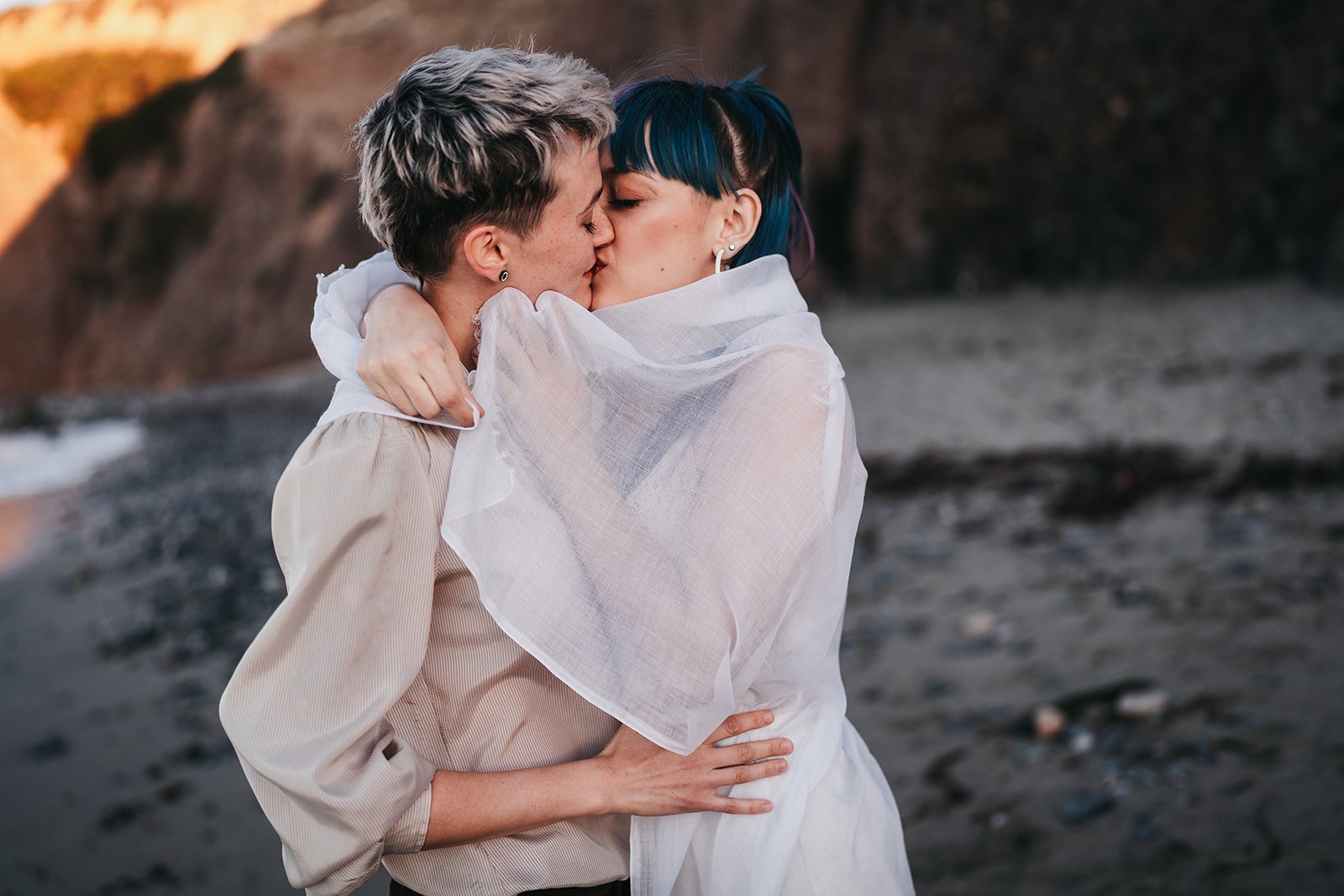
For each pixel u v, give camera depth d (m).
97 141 30.44
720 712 1.35
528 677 1.37
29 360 29.14
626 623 1.32
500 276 1.37
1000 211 15.59
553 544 1.31
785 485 1.39
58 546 9.98
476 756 1.36
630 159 1.56
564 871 1.37
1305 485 5.39
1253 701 3.42
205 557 8.39
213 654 5.98
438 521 1.30
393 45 28.17
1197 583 4.42
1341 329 8.83
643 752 1.37
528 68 1.33
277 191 27.92
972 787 3.30
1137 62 14.34
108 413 23.41
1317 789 2.92
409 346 1.29
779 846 1.39
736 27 19.64
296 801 1.21
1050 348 10.55
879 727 3.76
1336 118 12.43
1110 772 3.21
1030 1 15.56
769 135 1.63
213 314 27.39
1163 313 11.42
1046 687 3.80
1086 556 5.00
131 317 28.80
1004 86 15.60
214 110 29.50
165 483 13.04
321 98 28.45
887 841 1.48
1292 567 4.40
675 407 1.40
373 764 1.22
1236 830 2.83
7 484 15.41
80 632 6.86
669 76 1.75
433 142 1.28
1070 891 2.72
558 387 1.37
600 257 1.59
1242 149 13.34
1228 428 6.55
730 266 1.63
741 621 1.35
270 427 17.12
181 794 4.33
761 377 1.43
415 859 1.35
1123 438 6.82
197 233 28.42
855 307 16.11
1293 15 13.16
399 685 1.26
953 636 4.40
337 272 1.57
